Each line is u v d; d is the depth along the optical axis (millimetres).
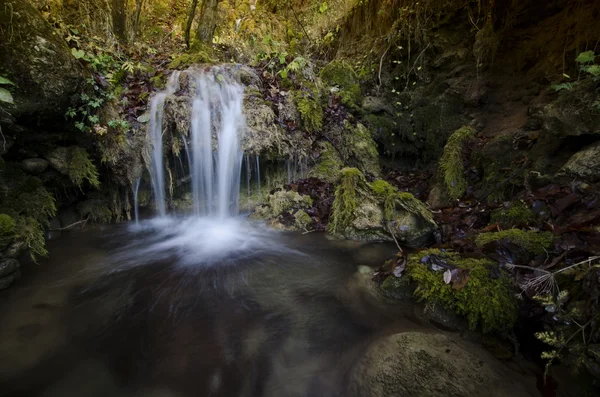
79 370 2199
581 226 2445
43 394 2021
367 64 6605
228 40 7621
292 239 4137
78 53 3840
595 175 2809
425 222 3664
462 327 2402
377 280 3033
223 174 4809
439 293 2502
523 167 3605
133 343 2443
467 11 5293
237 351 2367
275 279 3301
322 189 4926
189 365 2242
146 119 4398
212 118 4695
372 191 4078
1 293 2951
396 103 5938
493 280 2459
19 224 3285
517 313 2336
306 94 5359
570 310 2055
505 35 4805
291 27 8609
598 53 3637
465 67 5238
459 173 4258
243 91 5109
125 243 4090
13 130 3264
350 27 7512
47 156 3777
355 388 2021
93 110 4047
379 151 5957
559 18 4203
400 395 1902
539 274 2350
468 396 1845
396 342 2303
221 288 3150
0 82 2740
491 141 4234
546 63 4289
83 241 4016
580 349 1872
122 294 3031
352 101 5836
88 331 2557
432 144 5516
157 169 4555
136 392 2045
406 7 5984
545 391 1876
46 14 4809
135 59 5340
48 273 3301
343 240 4027
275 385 2086
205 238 4266
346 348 2365
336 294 3010
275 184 5137
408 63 5957
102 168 4383
